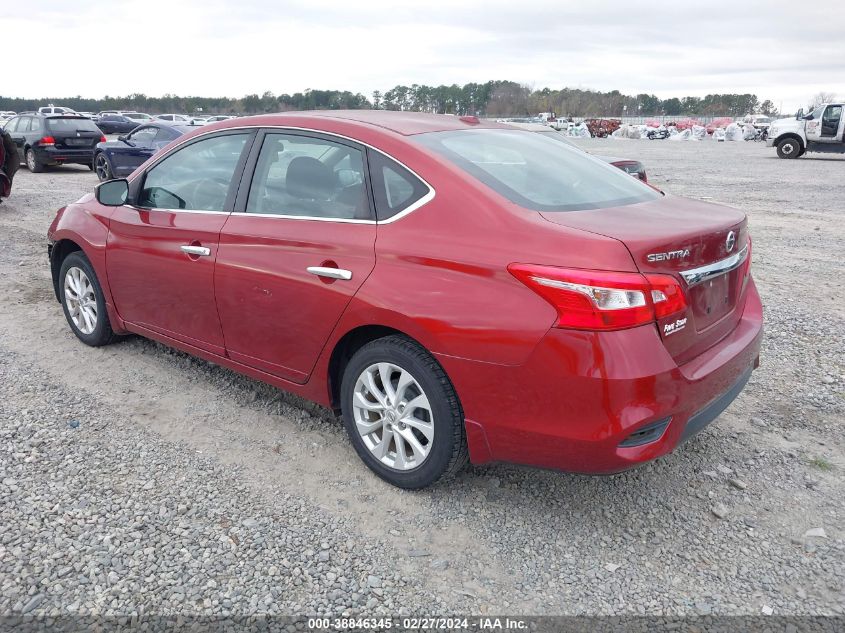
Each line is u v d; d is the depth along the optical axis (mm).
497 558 2877
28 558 2783
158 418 4035
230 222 3795
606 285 2555
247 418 4059
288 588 2668
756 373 4785
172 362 4855
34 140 17844
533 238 2756
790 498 3320
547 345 2654
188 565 2773
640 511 3209
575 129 48062
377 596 2645
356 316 3184
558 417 2699
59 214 5219
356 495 3297
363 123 3508
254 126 3879
